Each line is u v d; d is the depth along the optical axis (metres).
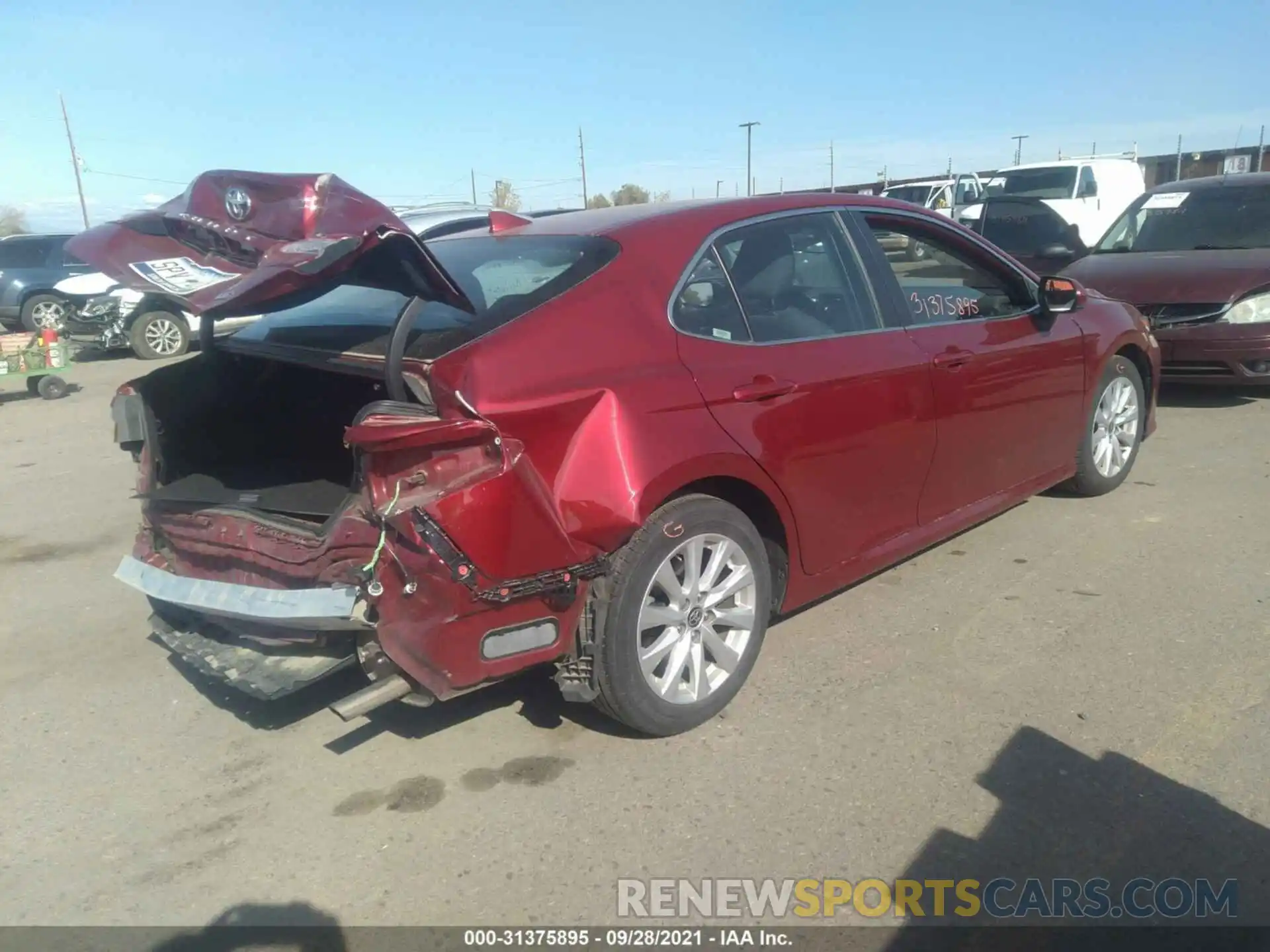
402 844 3.10
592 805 3.24
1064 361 5.21
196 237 3.22
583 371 3.27
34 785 3.53
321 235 2.87
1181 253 8.73
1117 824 3.03
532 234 3.98
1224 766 3.27
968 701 3.74
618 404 3.27
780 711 3.74
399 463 2.96
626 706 3.41
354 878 2.96
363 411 3.00
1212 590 4.61
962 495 4.69
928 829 3.04
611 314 3.41
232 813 3.31
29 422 10.45
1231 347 7.71
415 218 12.05
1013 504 5.14
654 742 3.58
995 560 5.09
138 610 5.11
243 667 3.53
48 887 2.99
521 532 3.03
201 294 2.90
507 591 3.07
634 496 3.22
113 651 4.62
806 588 4.03
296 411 4.12
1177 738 3.45
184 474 4.08
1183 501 5.87
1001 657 4.07
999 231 13.47
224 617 3.48
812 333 3.98
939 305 4.59
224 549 3.54
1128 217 9.69
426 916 2.79
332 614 3.08
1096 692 3.77
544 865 2.97
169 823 3.28
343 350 3.39
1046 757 3.37
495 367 3.09
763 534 3.91
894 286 4.39
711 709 3.65
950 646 4.19
